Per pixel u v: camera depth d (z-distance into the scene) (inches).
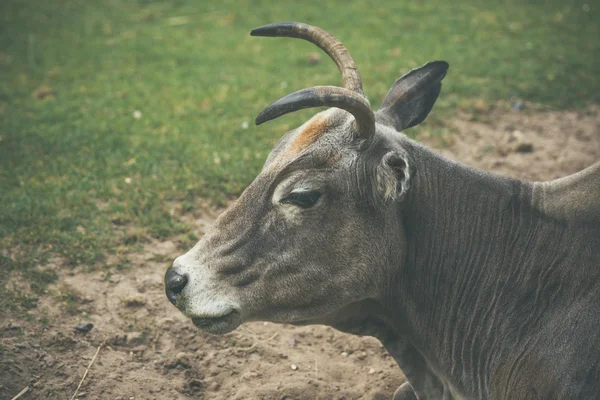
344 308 167.8
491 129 358.9
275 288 158.7
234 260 157.6
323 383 208.7
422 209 162.7
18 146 324.2
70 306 225.1
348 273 158.2
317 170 154.2
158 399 196.9
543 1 553.3
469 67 420.5
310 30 171.0
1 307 219.8
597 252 157.4
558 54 443.2
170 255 255.8
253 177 302.7
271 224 156.9
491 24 499.2
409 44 458.3
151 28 507.5
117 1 573.3
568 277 157.8
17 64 441.7
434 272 165.3
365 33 478.6
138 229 264.7
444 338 167.9
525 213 165.3
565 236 161.0
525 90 395.9
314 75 412.8
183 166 309.0
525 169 325.1
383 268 160.1
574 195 163.5
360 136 154.0
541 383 154.2
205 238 160.4
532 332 157.9
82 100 383.6
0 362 197.3
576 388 149.5
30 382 195.6
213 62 437.7
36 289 230.1
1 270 237.1
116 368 206.1
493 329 162.4
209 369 212.7
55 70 430.9
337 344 229.8
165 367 210.1
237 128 346.9
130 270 246.7
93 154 318.0
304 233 155.9
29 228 257.8
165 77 415.2
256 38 483.2
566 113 376.5
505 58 436.8
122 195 285.3
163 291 238.7
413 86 179.3
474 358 165.3
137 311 228.7
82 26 513.3
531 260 162.2
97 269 244.7
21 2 563.5
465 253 165.2
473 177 167.2
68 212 271.1
